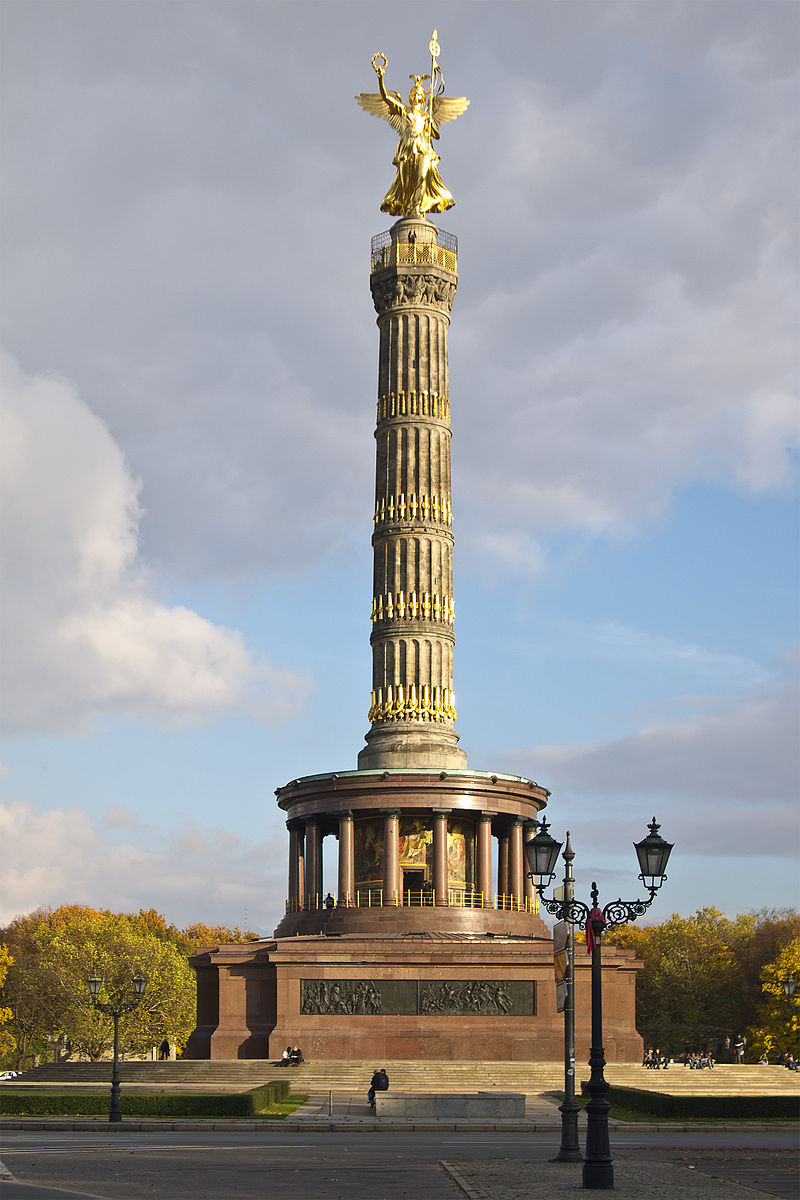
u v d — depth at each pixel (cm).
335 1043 7675
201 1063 7425
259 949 8056
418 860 8594
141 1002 11150
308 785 8738
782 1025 10825
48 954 11675
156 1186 3116
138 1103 5691
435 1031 7688
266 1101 5969
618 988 7850
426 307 9244
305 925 8575
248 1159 3903
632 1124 5438
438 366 9225
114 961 11219
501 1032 7675
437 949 7806
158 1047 13512
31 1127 5303
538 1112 5947
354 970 7781
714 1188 3108
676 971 13262
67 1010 11262
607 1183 3098
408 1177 3403
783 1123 5572
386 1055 7656
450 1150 4312
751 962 13100
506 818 8844
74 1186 3075
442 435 9138
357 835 8794
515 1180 3275
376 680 8869
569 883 3881
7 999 13475
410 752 8638
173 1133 5109
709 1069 7469
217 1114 5625
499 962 7769
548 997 7738
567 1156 3806
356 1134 5094
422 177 9425
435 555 8944
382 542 8988
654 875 3462
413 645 8800
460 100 9644
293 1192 3025
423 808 8469
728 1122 5612
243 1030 7888
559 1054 7656
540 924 8812
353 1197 2928
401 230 9362
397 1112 5684
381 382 9250
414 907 8306
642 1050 7769
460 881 8662
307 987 7775
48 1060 14600
